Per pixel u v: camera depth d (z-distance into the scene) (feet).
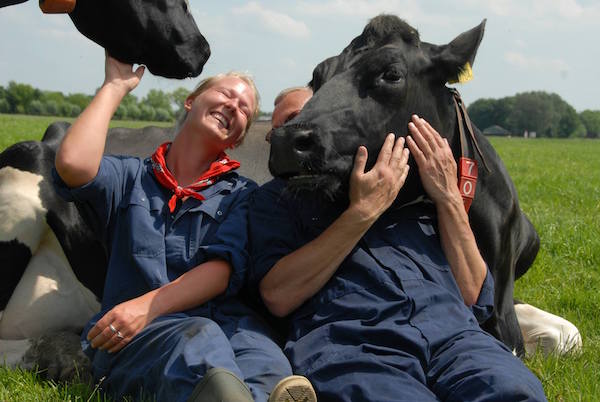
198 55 11.64
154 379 8.58
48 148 13.03
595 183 57.26
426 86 10.50
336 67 10.43
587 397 10.13
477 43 10.39
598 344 13.50
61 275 12.87
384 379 8.52
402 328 9.09
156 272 9.90
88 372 10.98
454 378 8.52
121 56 11.04
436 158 10.15
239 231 10.23
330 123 9.55
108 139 16.39
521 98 366.02
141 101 263.49
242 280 10.12
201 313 9.93
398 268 9.69
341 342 9.12
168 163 10.91
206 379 7.64
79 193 10.00
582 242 23.91
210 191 10.62
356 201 9.52
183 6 11.47
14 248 12.22
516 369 8.43
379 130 9.91
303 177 9.36
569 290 17.71
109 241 10.56
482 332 9.32
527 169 76.59
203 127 10.67
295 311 10.12
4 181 12.39
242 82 11.09
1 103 271.28
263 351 9.18
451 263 10.21
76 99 302.45
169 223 10.30
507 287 12.21
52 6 9.99
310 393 7.75
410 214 10.47
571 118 363.35
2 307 12.45
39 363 11.32
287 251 10.16
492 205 11.66
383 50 10.05
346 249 9.56
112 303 10.19
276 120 11.62
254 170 16.94
